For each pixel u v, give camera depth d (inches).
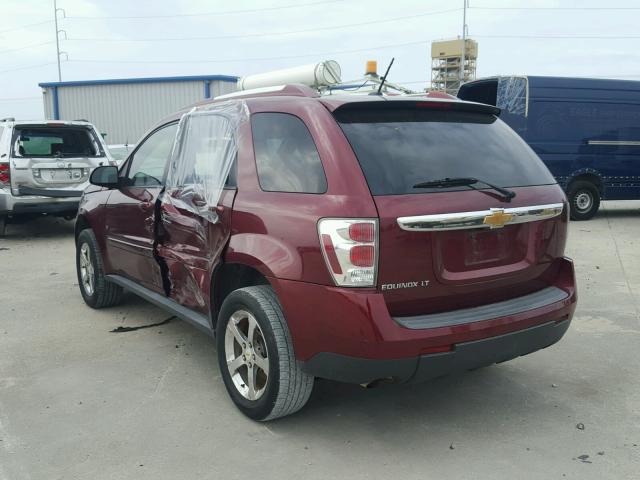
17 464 116.0
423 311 114.8
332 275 109.0
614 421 133.3
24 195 359.3
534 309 123.0
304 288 113.0
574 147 455.2
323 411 138.3
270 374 122.8
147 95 876.6
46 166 362.9
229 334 136.5
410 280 110.7
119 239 190.9
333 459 117.8
